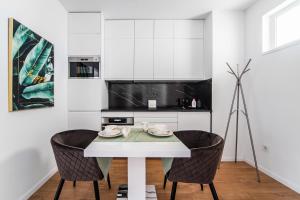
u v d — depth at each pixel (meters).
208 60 3.14
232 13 3.01
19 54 1.76
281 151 2.26
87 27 3.05
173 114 3.06
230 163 2.95
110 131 1.68
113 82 3.65
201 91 3.50
